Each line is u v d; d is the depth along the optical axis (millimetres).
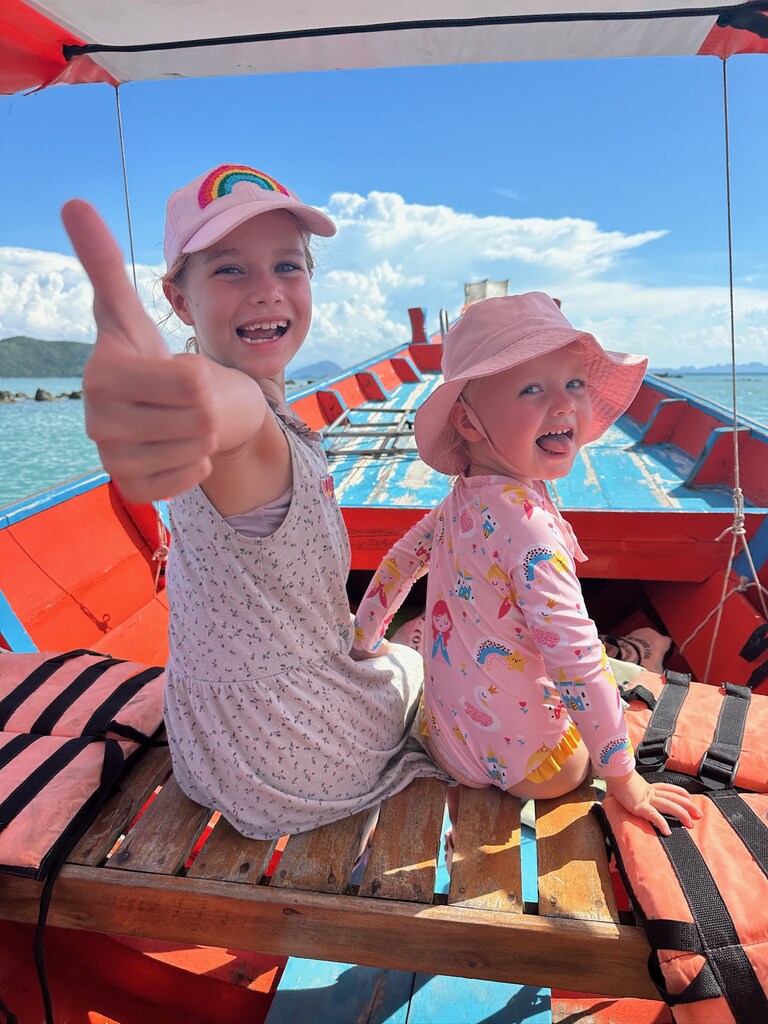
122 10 1776
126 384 603
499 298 1438
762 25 1800
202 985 1887
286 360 1305
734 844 1217
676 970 1033
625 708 1640
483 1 1779
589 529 2893
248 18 1834
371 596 1692
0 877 1363
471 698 1416
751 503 3121
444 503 1589
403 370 7078
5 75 1887
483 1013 1636
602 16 1817
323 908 1233
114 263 617
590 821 1374
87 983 1714
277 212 1251
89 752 1554
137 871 1322
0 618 2244
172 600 1330
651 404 4789
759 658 2447
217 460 1006
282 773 1347
